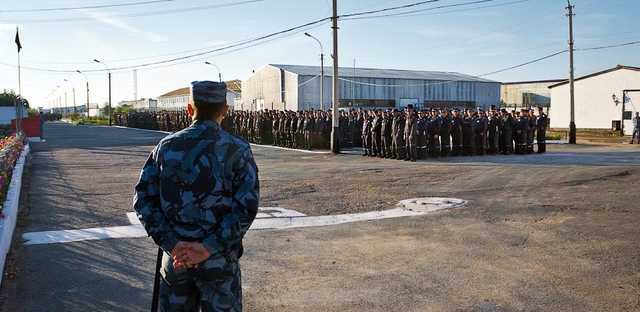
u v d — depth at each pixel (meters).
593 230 7.27
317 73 50.47
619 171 13.40
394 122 18.31
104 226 7.89
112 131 49.72
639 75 36.44
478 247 6.54
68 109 148.38
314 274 5.57
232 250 2.67
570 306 4.55
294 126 25.03
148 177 2.66
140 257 6.23
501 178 12.67
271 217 8.49
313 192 11.02
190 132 2.64
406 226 7.79
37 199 10.47
